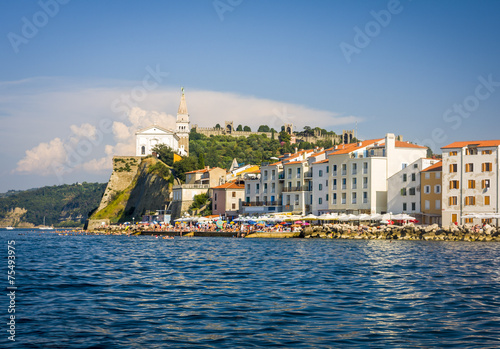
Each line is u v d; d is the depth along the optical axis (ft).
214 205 584.40
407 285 160.56
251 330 106.42
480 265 210.59
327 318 116.47
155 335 103.04
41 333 104.68
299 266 211.00
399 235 379.76
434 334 103.71
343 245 324.19
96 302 134.92
